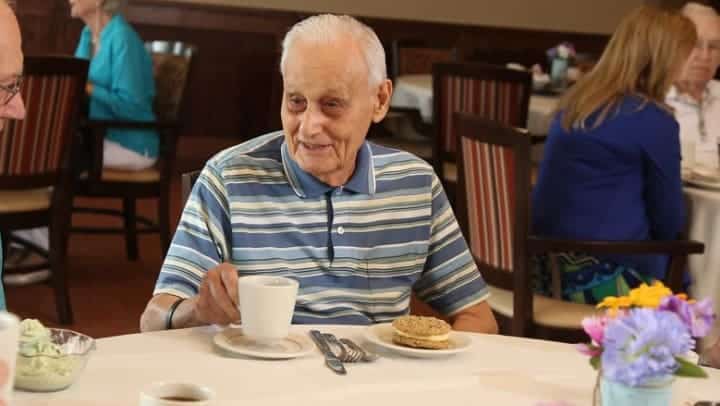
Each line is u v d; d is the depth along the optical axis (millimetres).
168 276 2029
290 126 2020
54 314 4551
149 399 1366
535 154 5125
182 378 1601
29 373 1489
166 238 5336
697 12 4199
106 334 4324
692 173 3715
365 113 2033
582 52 8648
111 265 5352
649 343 1381
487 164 3291
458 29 8328
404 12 8180
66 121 4301
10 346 1178
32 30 7305
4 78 1772
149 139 5172
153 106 5383
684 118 4203
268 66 7922
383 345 1805
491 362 1814
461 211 3479
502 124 3166
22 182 4234
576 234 3385
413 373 1721
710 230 3488
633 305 1465
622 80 3350
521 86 5035
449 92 5152
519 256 3182
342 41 1987
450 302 2248
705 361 2205
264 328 1696
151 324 1971
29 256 4926
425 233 2178
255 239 2064
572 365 1842
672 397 1437
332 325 1941
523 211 3141
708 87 4199
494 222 3309
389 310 2137
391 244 2137
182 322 1922
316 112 1991
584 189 3383
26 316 4488
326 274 2094
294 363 1713
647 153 3322
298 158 2029
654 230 3432
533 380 1740
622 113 3330
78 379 1557
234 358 1713
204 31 7770
